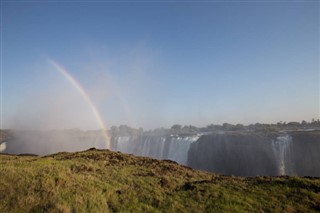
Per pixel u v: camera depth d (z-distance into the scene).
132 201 15.48
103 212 13.59
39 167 19.14
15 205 12.73
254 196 16.08
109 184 18.22
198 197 16.05
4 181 14.91
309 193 15.92
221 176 25.08
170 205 14.98
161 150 103.69
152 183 19.38
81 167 22.70
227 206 14.70
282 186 17.45
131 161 30.42
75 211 12.86
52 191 14.30
